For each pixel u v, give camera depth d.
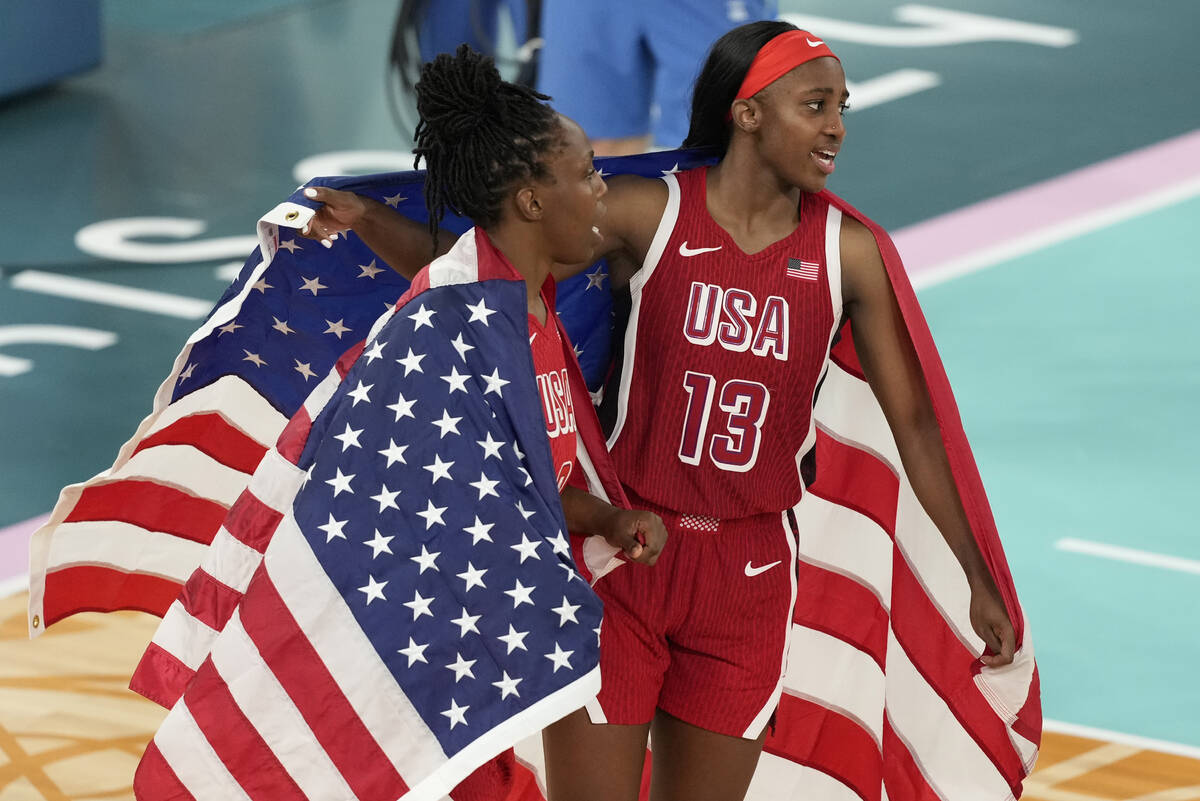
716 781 12.58
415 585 10.41
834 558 13.95
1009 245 33.25
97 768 16.59
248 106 43.00
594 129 25.08
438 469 10.38
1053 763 17.09
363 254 12.27
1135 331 29.27
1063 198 35.72
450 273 10.59
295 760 10.55
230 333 12.42
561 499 11.64
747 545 12.24
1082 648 19.56
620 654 12.18
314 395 10.96
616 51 24.47
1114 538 22.23
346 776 10.55
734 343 11.88
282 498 10.82
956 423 12.02
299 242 12.12
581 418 11.76
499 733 10.45
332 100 43.56
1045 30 48.69
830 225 11.97
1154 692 18.67
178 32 49.47
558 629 10.51
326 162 38.94
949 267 32.22
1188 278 31.58
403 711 10.48
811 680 14.32
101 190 36.91
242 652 10.51
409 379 10.40
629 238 11.98
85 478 24.14
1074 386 27.09
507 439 10.50
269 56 47.34
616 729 12.20
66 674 18.42
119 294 31.20
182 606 11.18
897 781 14.32
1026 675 12.75
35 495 23.50
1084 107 41.66
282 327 12.49
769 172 11.76
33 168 38.09
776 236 11.93
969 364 27.92
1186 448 24.97
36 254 33.09
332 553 10.38
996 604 12.48
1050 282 31.39
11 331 29.34
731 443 12.02
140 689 11.26
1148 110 41.38
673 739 12.63
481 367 10.46
